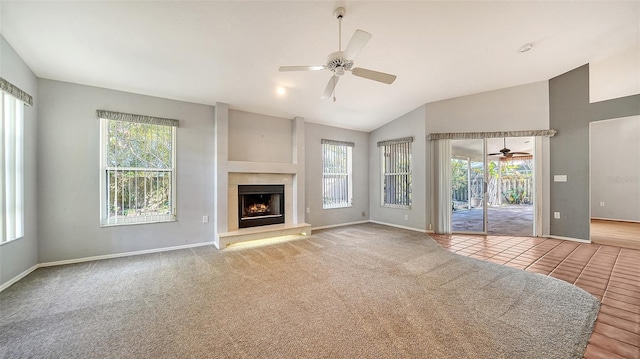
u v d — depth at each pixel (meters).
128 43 2.72
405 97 4.74
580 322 1.88
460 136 4.86
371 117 5.53
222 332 1.81
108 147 3.53
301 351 1.60
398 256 3.55
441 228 5.00
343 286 2.56
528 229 5.23
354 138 6.21
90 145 3.41
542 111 4.45
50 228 3.20
